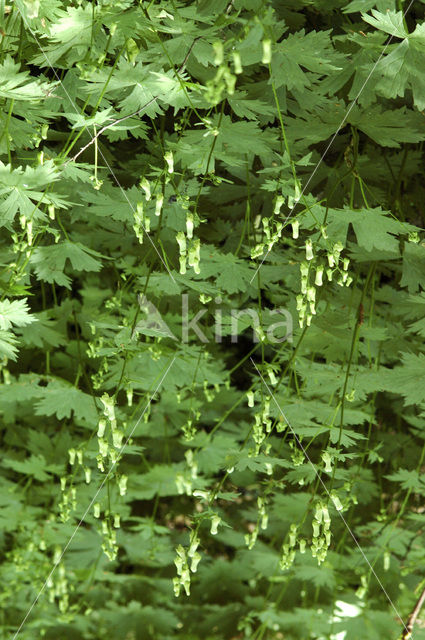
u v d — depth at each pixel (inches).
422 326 80.6
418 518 112.2
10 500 139.4
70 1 57.6
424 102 61.9
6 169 54.7
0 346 65.0
